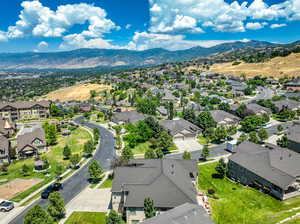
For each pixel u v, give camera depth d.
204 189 51.53
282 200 44.59
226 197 47.28
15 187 56.88
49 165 70.38
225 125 103.81
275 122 107.44
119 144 82.81
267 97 163.38
